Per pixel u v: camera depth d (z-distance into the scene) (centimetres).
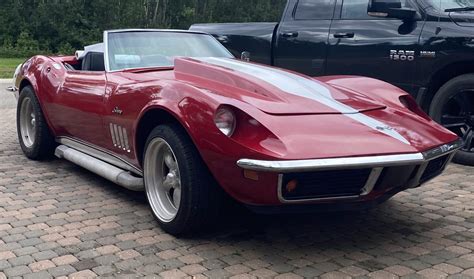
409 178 336
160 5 4762
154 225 387
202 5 5100
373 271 312
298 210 318
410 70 581
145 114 373
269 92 357
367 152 308
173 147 346
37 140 567
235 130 317
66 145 544
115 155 441
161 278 302
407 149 320
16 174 531
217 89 358
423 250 345
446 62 555
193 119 329
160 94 363
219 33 750
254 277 304
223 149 314
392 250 345
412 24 584
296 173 299
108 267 316
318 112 342
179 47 499
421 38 570
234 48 732
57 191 474
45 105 536
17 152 634
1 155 617
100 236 366
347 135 320
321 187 310
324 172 304
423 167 333
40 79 548
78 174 532
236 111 319
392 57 592
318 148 303
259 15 5100
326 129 322
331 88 400
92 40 4044
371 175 312
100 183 499
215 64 412
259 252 341
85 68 522
